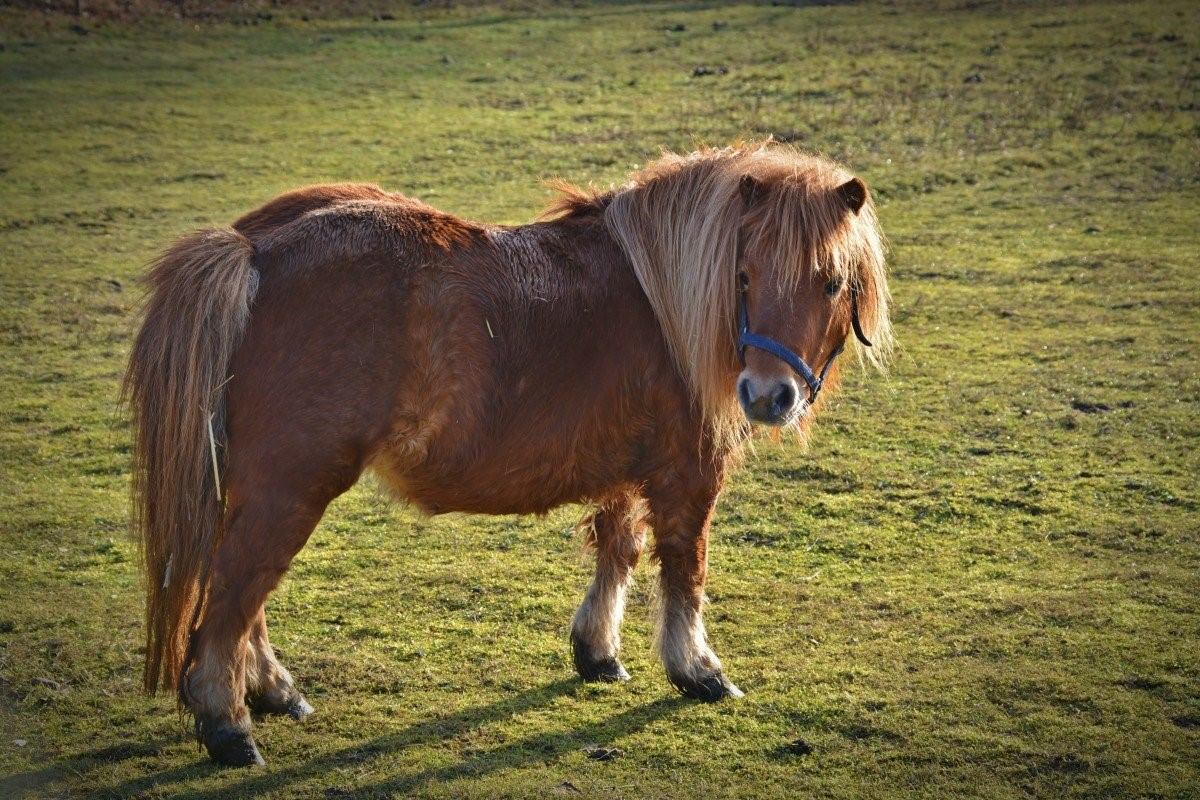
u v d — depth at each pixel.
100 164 16.30
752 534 6.74
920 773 4.43
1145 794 4.27
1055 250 12.80
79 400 8.98
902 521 6.84
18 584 6.06
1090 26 23.66
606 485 4.88
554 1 28.77
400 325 4.29
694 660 5.03
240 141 17.67
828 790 4.33
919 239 13.34
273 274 4.29
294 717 4.85
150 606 4.35
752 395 4.25
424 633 5.64
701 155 4.88
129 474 7.69
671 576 5.01
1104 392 8.85
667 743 4.68
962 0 27.12
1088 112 18.27
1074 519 6.75
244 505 4.24
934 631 5.54
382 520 7.02
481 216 13.96
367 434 4.28
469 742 4.69
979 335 10.33
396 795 4.30
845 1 27.75
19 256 12.61
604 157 16.66
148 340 4.23
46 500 7.20
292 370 4.20
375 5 27.91
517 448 4.57
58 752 4.57
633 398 4.73
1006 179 15.62
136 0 25.97
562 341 4.59
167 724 4.81
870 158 16.53
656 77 21.53
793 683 5.13
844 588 6.04
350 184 4.88
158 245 13.10
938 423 8.39
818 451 7.93
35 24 23.66
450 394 4.39
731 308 4.50
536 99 20.25
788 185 4.38
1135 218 13.87
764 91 20.19
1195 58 20.88
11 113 18.44
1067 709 4.82
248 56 23.12
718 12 27.20
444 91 20.89
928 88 19.95
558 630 5.70
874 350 4.99
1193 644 5.30
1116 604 5.71
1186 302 10.98
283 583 6.16
